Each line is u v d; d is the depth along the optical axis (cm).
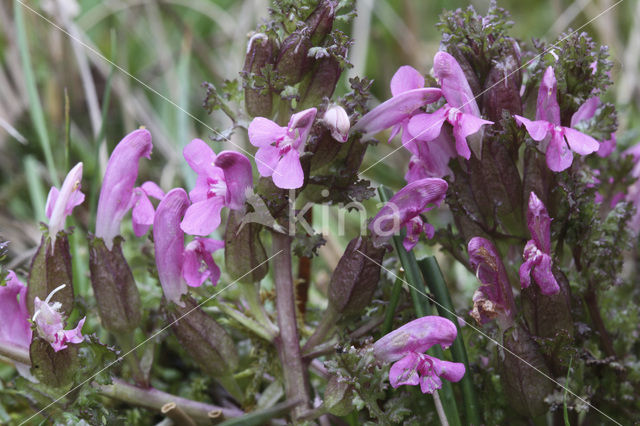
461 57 26
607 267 27
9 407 28
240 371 29
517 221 26
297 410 26
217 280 27
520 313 26
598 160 29
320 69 26
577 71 26
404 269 26
